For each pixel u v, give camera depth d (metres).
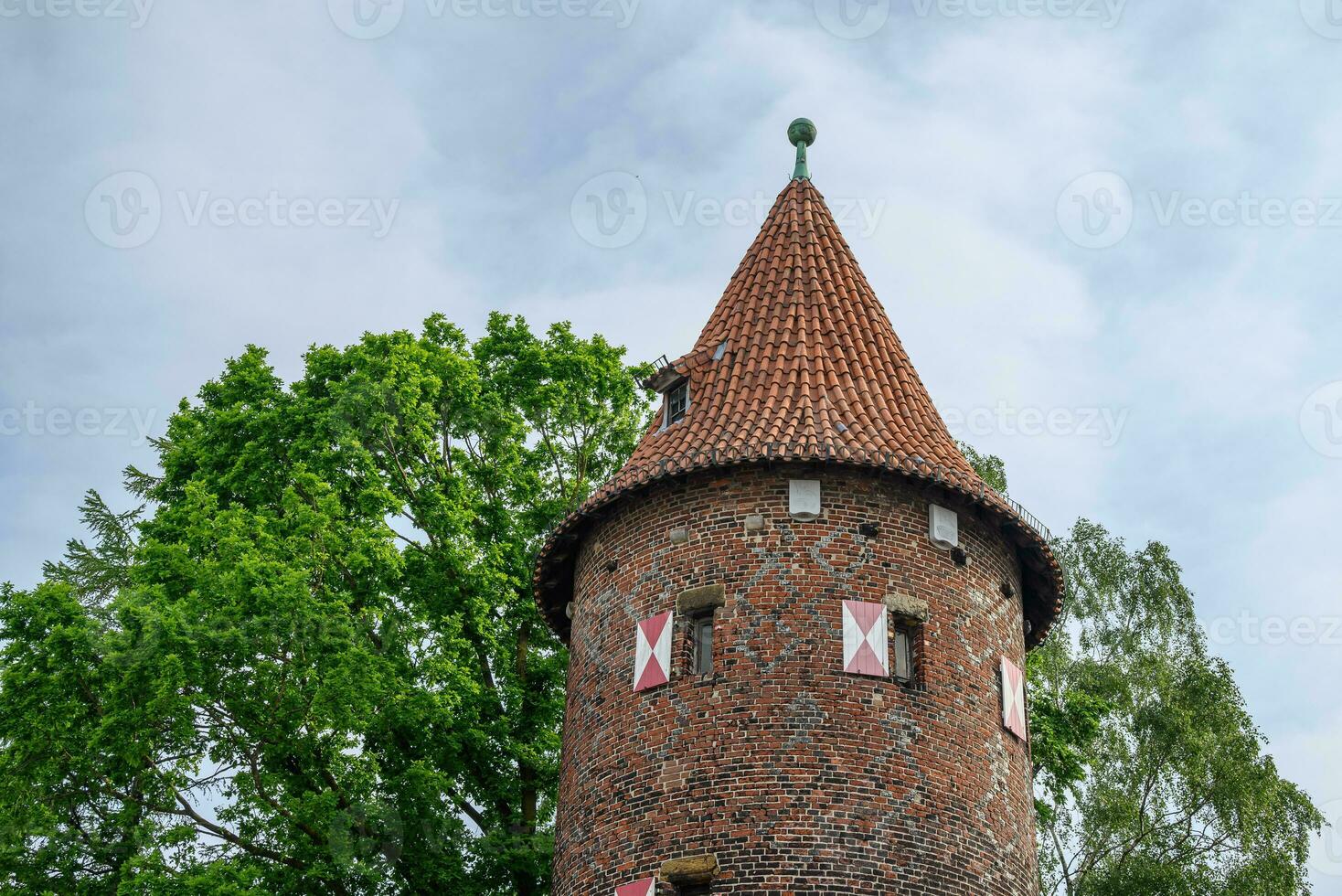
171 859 26.95
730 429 23.25
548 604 26.03
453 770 29.64
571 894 21.75
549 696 31.50
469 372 33.03
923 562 22.44
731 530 22.38
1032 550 24.20
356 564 28.75
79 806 27.44
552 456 34.69
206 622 26.61
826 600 21.78
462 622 30.30
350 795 27.55
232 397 32.75
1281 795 37.66
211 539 28.95
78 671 26.69
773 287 26.08
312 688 26.75
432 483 32.38
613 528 23.77
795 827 20.33
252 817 28.16
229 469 31.73
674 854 20.62
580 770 22.66
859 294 26.36
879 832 20.44
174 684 25.62
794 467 22.55
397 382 31.39
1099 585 41.44
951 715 21.72
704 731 21.22
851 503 22.45
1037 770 31.64
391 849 27.59
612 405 34.81
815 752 20.78
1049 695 33.03
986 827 21.39
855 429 23.05
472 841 28.67
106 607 27.30
